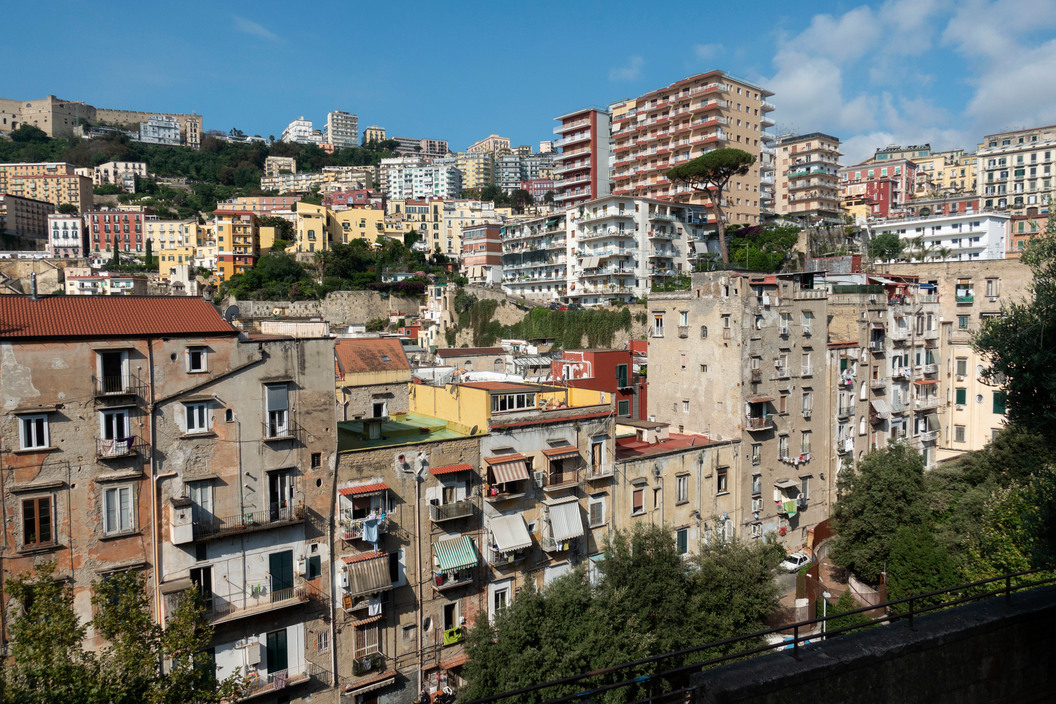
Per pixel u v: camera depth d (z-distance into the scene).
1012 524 36.75
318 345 37.16
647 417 64.25
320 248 198.88
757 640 36.34
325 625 36.88
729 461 54.75
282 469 36.09
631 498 48.47
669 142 155.62
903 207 188.12
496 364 93.81
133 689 23.72
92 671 23.41
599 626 33.41
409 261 197.62
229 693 25.83
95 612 31.53
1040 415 25.39
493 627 35.03
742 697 12.09
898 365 69.56
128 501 32.31
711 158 117.75
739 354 55.12
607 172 177.25
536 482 43.47
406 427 44.78
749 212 151.38
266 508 35.72
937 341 73.62
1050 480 24.50
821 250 124.38
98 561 31.62
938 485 51.09
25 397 29.94
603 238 128.62
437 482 40.00
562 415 44.88
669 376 61.59
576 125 178.75
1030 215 135.50
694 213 133.88
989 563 36.62
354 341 66.50
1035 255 28.64
